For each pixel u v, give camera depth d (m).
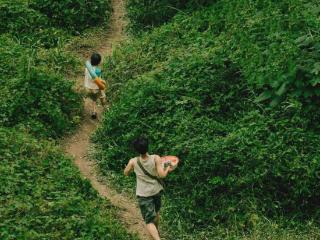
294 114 10.27
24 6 15.39
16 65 12.71
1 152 9.84
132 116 11.37
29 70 12.33
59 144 11.47
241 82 11.48
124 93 12.26
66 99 12.41
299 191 9.52
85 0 16.17
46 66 13.43
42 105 11.71
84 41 15.35
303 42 11.05
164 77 12.19
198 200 9.81
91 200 9.66
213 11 14.13
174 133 10.74
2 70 12.48
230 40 12.56
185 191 9.98
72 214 8.82
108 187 10.48
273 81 10.74
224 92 11.38
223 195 9.74
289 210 9.60
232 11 13.49
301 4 12.51
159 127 10.96
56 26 15.67
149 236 9.33
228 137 10.18
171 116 11.12
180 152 10.27
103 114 12.45
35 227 8.33
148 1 16.17
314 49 10.93
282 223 9.37
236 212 9.53
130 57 13.70
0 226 8.09
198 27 13.95
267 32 12.14
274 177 9.69
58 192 9.24
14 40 14.42
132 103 11.59
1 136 10.30
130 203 10.09
